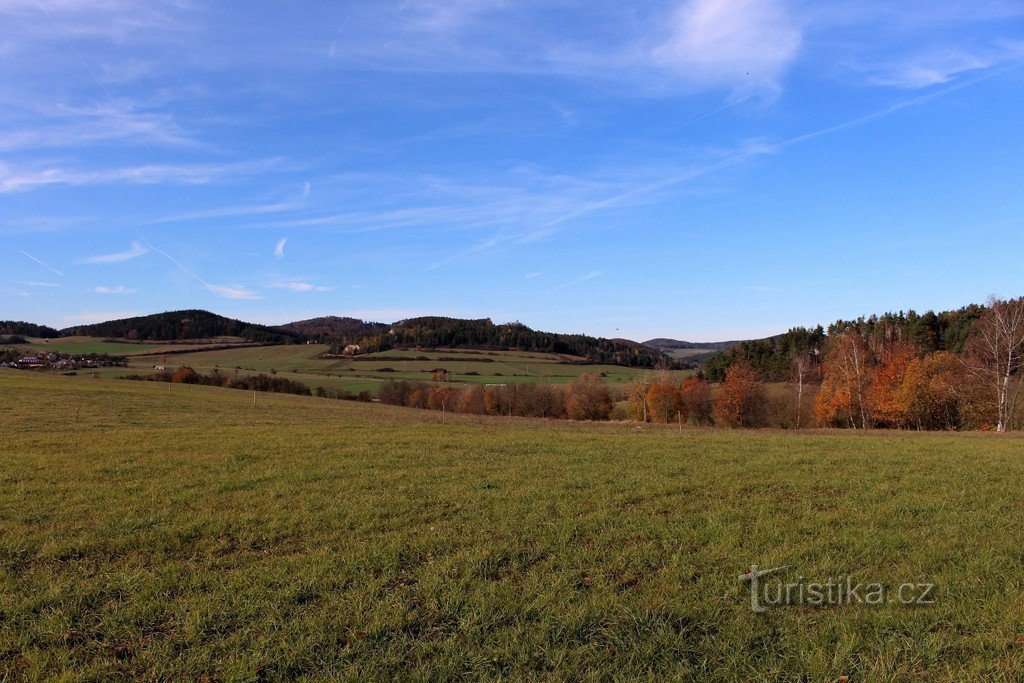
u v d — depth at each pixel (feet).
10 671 17.17
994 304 166.71
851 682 16.63
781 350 338.34
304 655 17.95
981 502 36.63
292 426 93.61
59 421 92.27
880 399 191.31
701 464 52.95
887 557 26.27
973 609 20.48
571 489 41.34
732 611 20.83
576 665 17.43
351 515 33.83
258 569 25.03
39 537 29.43
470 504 36.76
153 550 27.94
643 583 23.43
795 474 47.24
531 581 23.57
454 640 18.85
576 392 269.03
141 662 17.66
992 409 170.91
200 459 54.13
